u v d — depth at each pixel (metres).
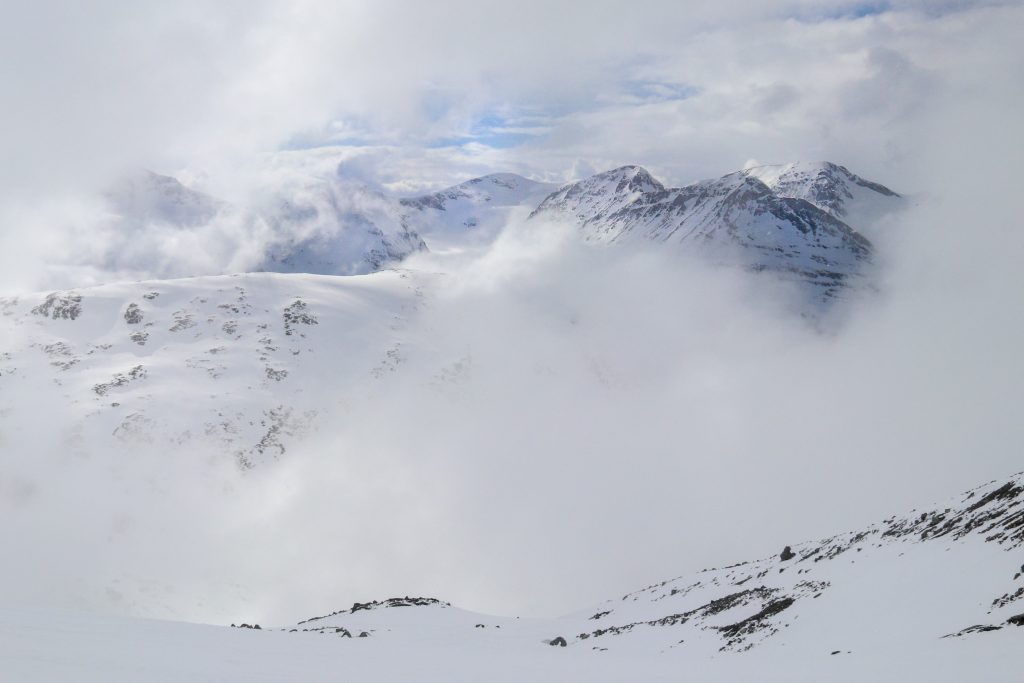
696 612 70.88
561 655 53.25
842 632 43.47
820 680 29.41
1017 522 43.88
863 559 59.12
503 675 35.88
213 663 28.95
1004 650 28.09
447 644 63.38
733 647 50.34
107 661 26.28
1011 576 37.41
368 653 41.31
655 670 38.97
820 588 55.62
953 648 30.84
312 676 29.11
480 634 75.06
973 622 34.69
